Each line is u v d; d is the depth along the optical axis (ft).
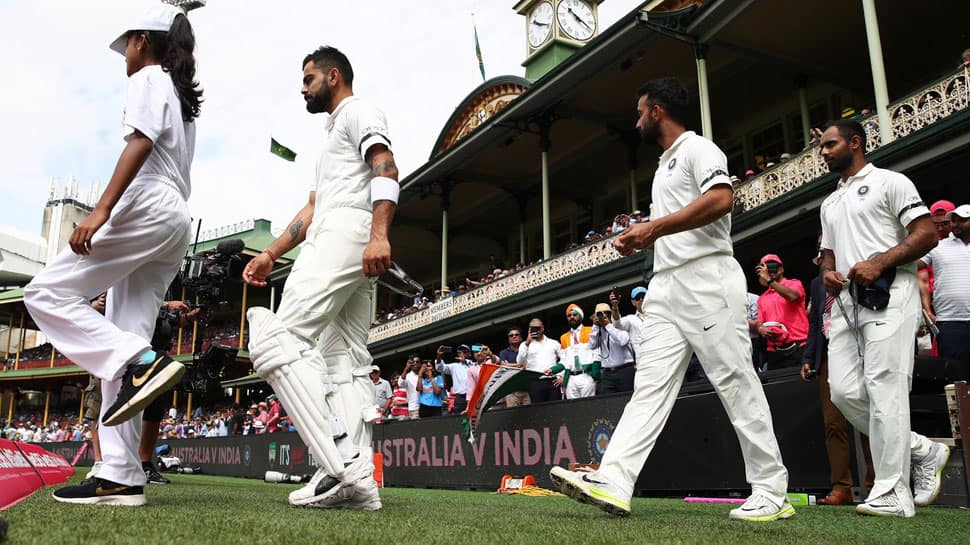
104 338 8.28
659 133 10.57
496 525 7.59
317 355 9.59
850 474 13.43
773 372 15.85
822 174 34.63
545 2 67.97
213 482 25.52
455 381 36.27
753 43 42.78
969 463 12.46
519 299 56.54
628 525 8.07
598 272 48.67
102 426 8.84
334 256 9.59
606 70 48.14
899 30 41.19
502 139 59.82
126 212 8.51
